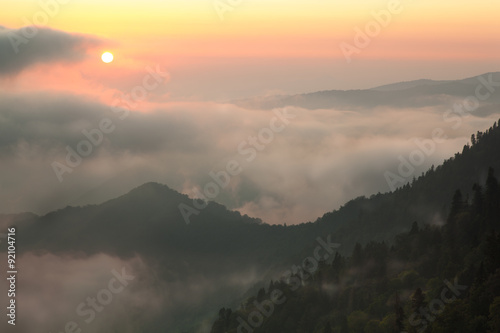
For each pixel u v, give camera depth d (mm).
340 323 152375
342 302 167375
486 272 122438
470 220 160500
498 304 106375
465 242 156125
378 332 135875
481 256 139750
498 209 157250
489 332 103750
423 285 149625
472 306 113562
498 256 122500
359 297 161625
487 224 155500
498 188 160000
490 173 162125
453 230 163125
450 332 111938
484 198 163375
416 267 162250
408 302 139625
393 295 150375
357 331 144000
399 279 156875
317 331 158875
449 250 154625
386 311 146750
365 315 148625
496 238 127312
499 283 113750
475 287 121125
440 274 148750
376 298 154750
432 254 161500
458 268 142000
